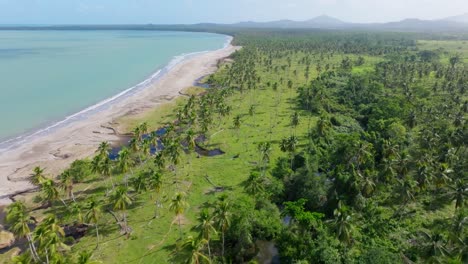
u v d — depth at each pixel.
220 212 63.94
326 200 81.44
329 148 110.19
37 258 63.03
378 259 60.16
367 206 78.75
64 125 141.62
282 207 85.38
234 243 70.38
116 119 148.50
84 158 112.19
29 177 99.81
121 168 88.25
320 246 63.75
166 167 104.81
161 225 77.81
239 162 108.44
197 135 131.62
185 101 175.88
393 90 179.25
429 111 137.62
